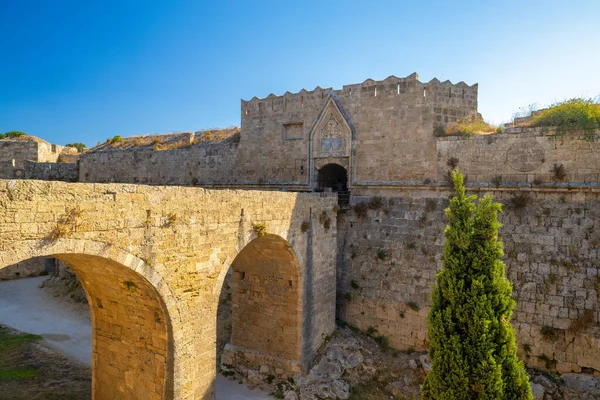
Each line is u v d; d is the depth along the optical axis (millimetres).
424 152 24844
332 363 22625
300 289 21938
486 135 23000
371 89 26594
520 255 21453
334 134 27938
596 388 18953
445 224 23844
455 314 14117
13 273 42969
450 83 25312
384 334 24828
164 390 14781
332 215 24656
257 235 18125
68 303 34531
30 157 47750
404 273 24547
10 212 10070
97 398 17141
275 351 22906
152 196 13445
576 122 20531
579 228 20453
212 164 33656
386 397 20812
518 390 13805
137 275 13281
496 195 22656
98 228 11906
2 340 26438
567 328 20047
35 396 19094
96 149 46000
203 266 15484
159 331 14758
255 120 31328
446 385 14055
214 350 16328
